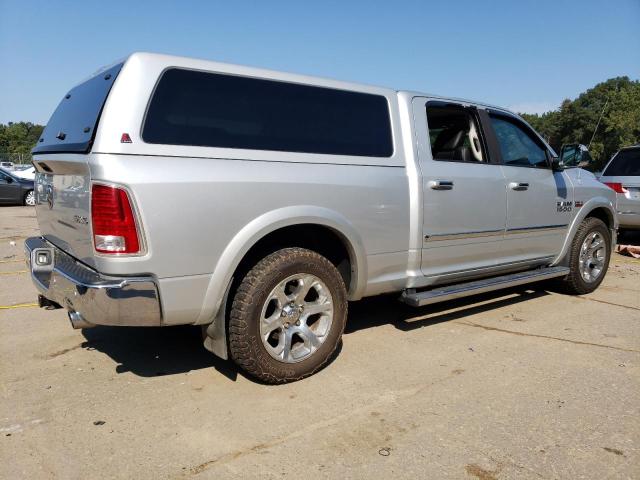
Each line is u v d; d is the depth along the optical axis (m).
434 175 4.13
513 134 5.00
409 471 2.48
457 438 2.77
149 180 2.82
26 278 6.45
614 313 5.08
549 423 2.93
